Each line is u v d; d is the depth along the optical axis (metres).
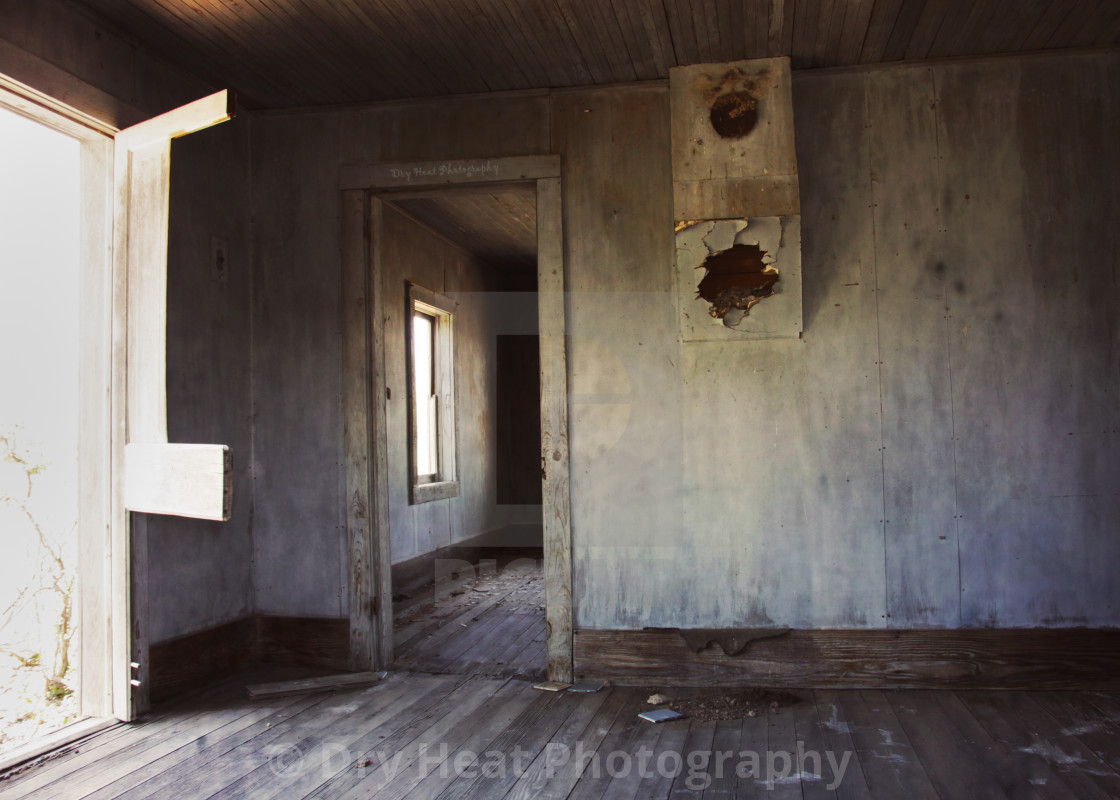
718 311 3.83
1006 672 3.75
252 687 3.80
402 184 4.21
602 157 4.06
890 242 3.87
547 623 3.99
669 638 3.93
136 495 3.33
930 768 2.81
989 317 3.81
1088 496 3.74
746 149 3.74
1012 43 3.71
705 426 3.95
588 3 3.29
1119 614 3.71
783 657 3.86
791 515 3.88
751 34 3.56
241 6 3.29
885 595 3.82
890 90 3.88
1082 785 2.65
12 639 3.78
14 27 2.94
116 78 3.44
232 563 4.16
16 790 2.73
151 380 3.27
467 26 3.47
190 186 3.92
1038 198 3.79
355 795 2.67
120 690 3.41
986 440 3.80
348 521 4.19
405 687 3.89
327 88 4.09
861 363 3.87
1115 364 3.75
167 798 2.66
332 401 4.25
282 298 4.32
